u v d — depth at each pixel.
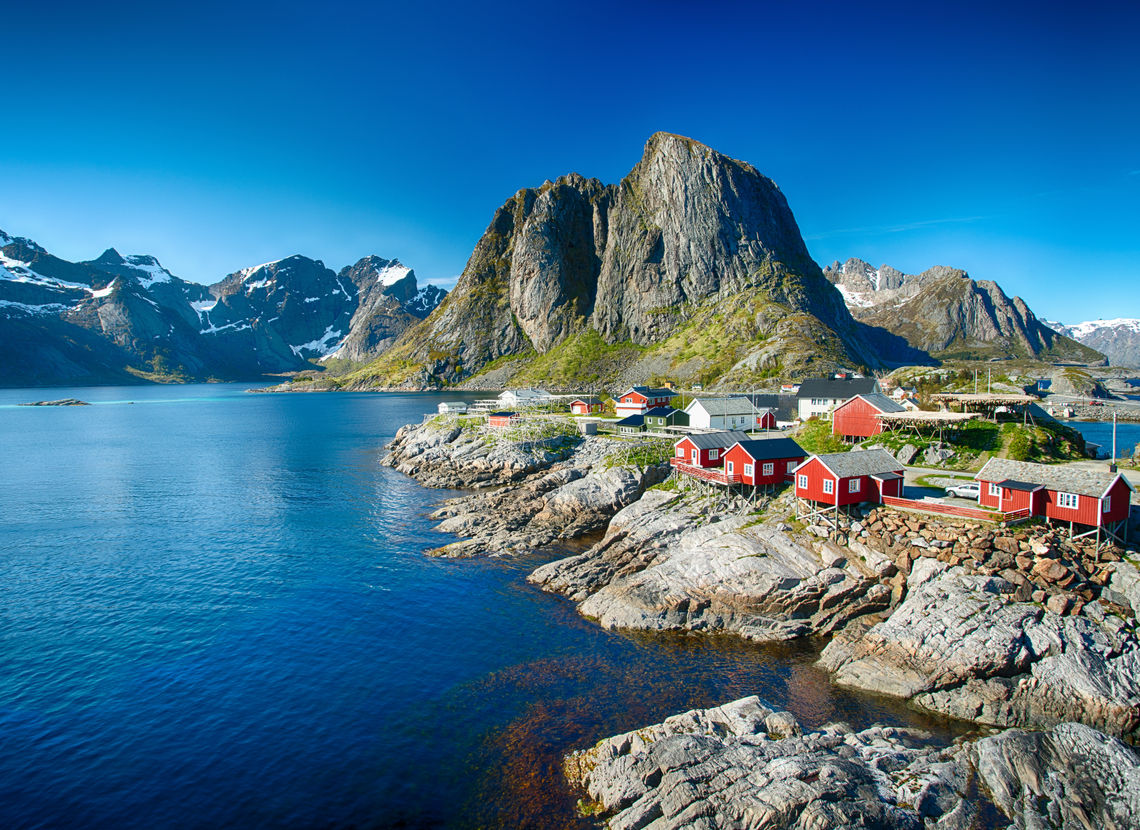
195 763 30.92
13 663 40.59
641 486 77.62
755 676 38.81
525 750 31.66
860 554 47.41
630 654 41.84
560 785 28.89
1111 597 38.66
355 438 159.50
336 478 104.69
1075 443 72.94
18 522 75.88
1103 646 35.53
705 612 46.53
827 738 29.78
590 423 108.00
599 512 74.00
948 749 29.50
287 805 28.05
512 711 35.25
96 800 28.31
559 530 69.62
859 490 51.53
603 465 86.38
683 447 71.12
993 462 49.25
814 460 52.97
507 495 83.31
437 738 32.84
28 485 99.38
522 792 28.58
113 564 60.06
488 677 38.94
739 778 26.48
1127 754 27.31
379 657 41.59
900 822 24.28
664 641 43.78
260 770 30.39
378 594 52.50
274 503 85.88
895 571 45.53
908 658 37.69
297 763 30.88
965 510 46.91
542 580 54.81
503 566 59.50
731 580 46.66
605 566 55.69
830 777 26.08
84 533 71.00
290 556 62.44
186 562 60.69
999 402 78.19
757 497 59.50
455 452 107.88
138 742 32.59
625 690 37.31
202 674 39.38
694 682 38.12
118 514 79.81
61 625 46.31
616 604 47.81
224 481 102.19
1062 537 43.19
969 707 34.22
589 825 26.30
